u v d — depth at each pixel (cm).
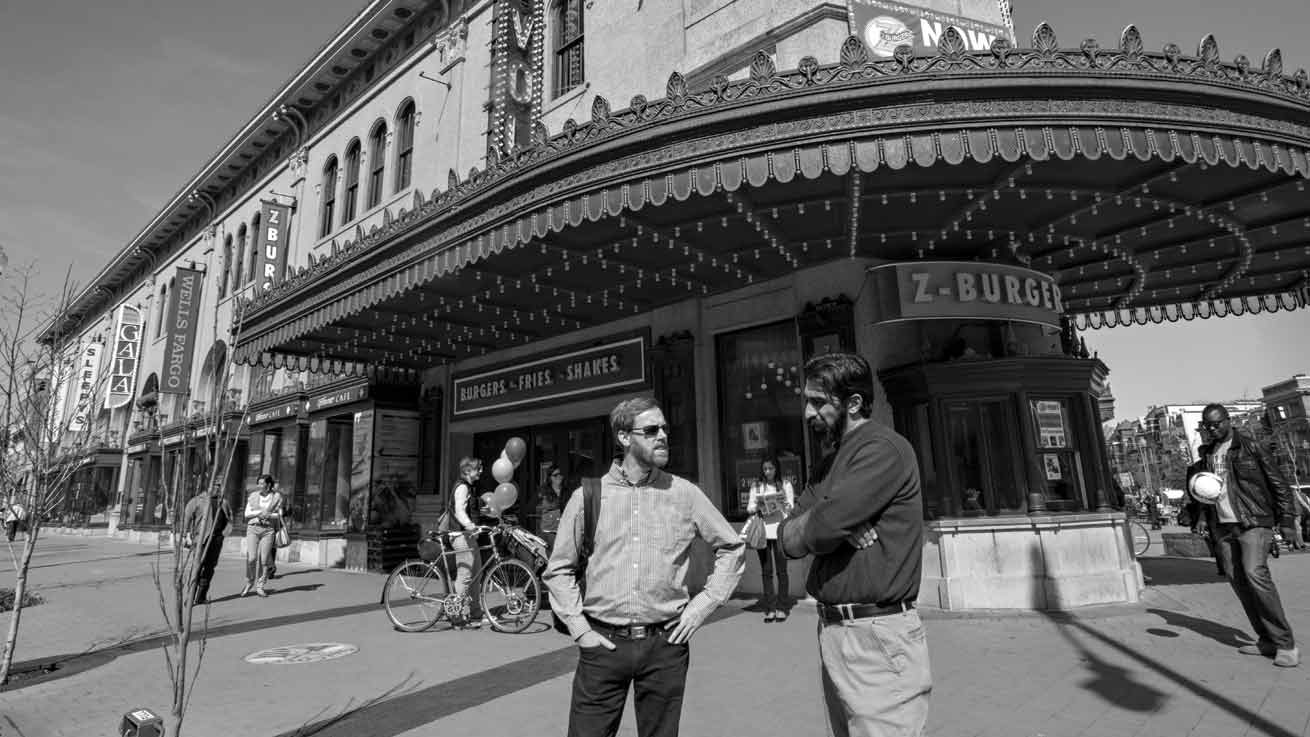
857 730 223
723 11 947
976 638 602
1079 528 740
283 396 1756
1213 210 751
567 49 1247
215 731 427
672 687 269
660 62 1022
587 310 1073
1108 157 610
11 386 632
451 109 1430
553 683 514
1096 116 539
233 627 781
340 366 1471
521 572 760
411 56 1591
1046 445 770
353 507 1441
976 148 534
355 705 473
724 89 568
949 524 733
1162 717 398
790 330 927
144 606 972
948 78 536
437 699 482
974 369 746
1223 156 565
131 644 701
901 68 542
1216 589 825
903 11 836
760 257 855
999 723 398
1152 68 551
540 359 1228
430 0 1535
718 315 992
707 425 967
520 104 1202
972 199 700
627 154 601
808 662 547
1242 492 519
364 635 719
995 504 750
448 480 1395
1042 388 765
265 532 1080
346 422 1625
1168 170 641
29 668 600
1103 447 863
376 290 872
